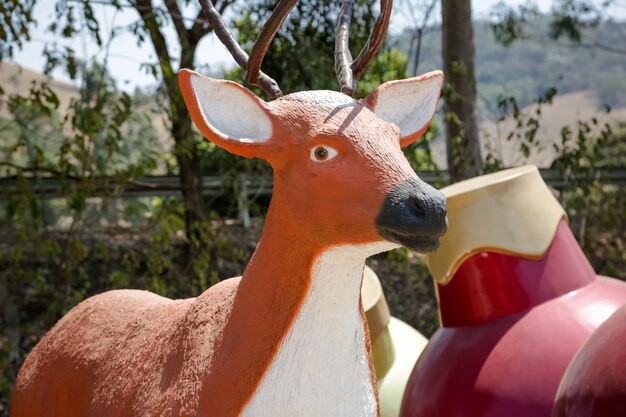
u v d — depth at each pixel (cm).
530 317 356
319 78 670
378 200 215
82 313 307
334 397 233
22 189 563
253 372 232
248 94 231
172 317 268
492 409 339
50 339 310
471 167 677
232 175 676
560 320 351
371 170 219
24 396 304
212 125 229
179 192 677
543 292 363
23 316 610
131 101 571
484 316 365
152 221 630
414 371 380
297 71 675
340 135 223
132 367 263
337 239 223
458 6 693
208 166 725
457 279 371
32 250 641
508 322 359
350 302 233
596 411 271
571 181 708
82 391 281
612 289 374
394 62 746
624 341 272
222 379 235
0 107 608
